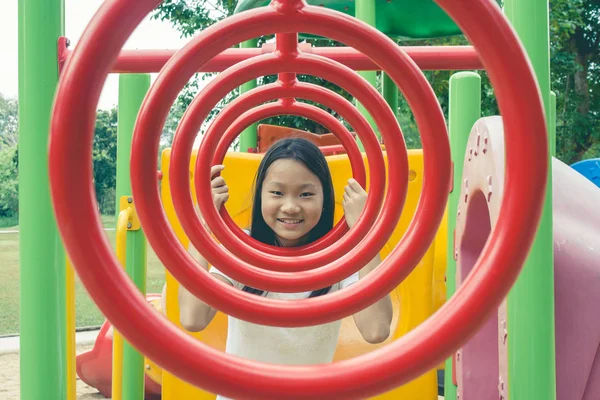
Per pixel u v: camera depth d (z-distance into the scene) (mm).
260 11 994
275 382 662
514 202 679
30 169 1595
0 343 6848
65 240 625
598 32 13641
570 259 1377
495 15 639
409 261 1021
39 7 1610
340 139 1962
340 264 1325
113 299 638
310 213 2072
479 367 1895
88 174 625
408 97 1030
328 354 2174
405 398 2713
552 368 1281
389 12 4551
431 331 684
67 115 607
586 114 13625
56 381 1602
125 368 2613
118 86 2760
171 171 1295
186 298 2111
